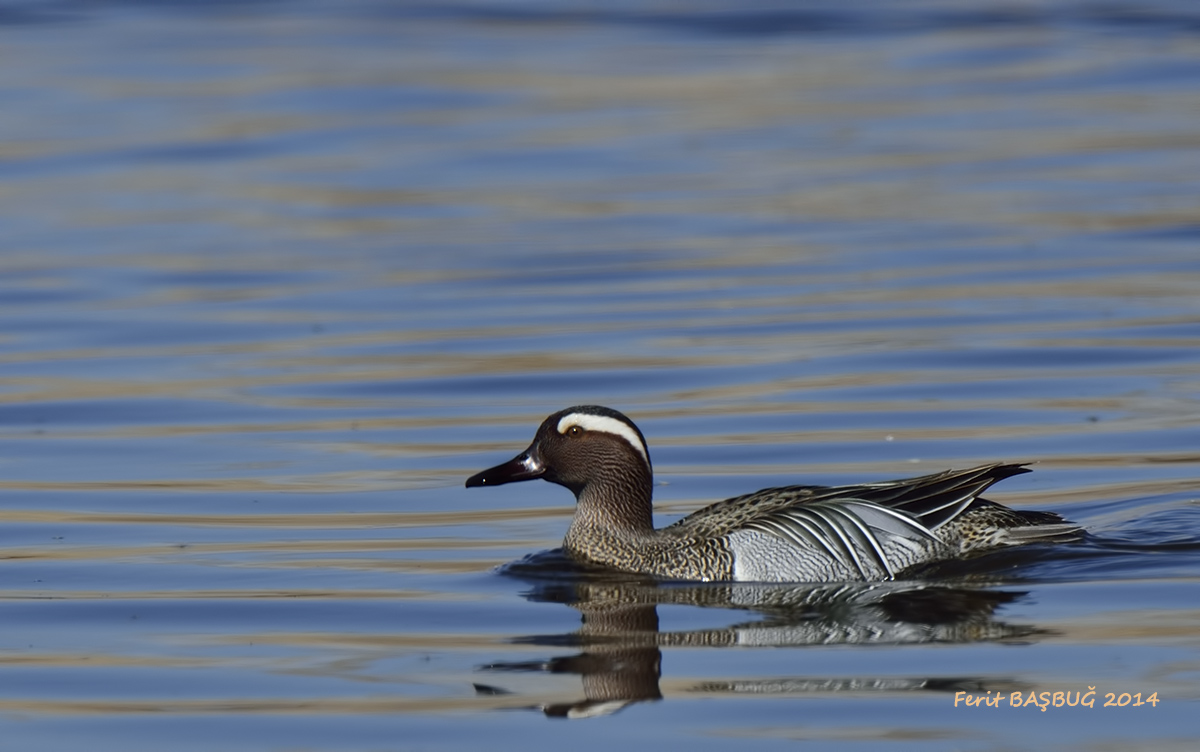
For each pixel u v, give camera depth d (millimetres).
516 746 8336
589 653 9828
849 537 11531
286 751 8352
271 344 20047
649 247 25359
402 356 19312
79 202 29438
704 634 10242
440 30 48062
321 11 51531
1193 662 9336
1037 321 20234
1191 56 42688
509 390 17719
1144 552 11875
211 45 45750
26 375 18672
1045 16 49656
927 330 19938
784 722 8547
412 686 9305
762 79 40781
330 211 28547
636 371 18344
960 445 15242
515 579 11664
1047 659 9477
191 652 10039
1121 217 26516
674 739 8359
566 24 49062
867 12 50438
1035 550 11875
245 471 14898
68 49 45188
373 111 37594
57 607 11047
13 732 8703
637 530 12047
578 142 34312
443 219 27781
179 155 33344
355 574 11789
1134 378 17547
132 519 13383
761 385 17688
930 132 34719
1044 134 34156
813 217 27266
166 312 21797
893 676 9258
